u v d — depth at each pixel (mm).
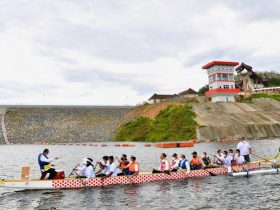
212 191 18000
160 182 20906
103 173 20578
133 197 16797
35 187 18625
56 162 35688
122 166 21188
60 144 84562
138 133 88062
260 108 95625
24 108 109375
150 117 94188
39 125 103062
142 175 20984
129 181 20531
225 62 97188
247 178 22125
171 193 17641
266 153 38656
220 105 92188
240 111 89625
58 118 108125
